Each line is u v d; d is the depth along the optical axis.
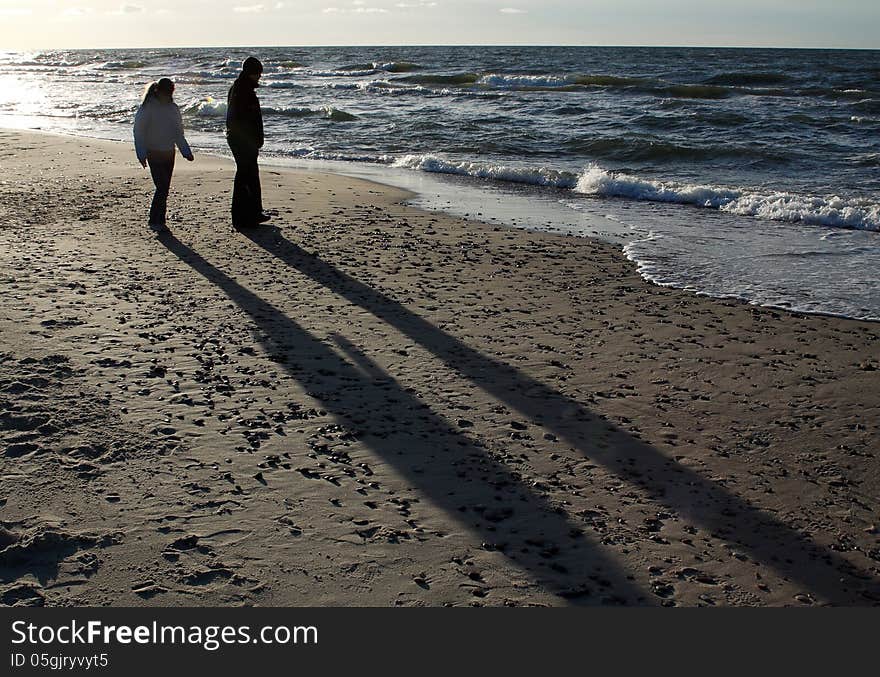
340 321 6.79
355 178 14.88
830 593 3.55
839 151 18.98
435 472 4.41
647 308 7.54
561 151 19.58
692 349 6.51
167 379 5.44
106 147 18.33
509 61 74.62
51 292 7.17
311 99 35.78
